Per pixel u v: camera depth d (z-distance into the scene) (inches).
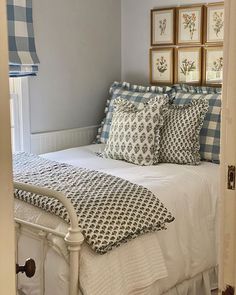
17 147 133.6
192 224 98.3
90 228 74.7
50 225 78.5
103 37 152.9
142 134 115.6
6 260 28.3
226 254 44.5
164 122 118.5
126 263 79.1
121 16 157.2
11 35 119.8
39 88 136.8
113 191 85.8
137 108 125.3
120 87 146.8
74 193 83.7
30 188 76.5
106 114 148.9
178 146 115.3
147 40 151.3
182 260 94.4
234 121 42.2
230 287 44.7
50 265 76.5
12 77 126.0
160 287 88.2
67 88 144.6
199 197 101.3
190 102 123.2
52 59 138.9
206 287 102.6
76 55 145.6
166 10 144.5
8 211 28.1
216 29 134.3
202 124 118.3
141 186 90.8
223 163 43.4
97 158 123.0
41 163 106.0
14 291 29.0
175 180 101.3
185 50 141.9
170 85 146.8
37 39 134.0
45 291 78.1
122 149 118.2
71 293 72.3
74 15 143.1
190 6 139.0
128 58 157.6
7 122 27.4
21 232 83.0
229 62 41.8
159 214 84.5
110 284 75.0
